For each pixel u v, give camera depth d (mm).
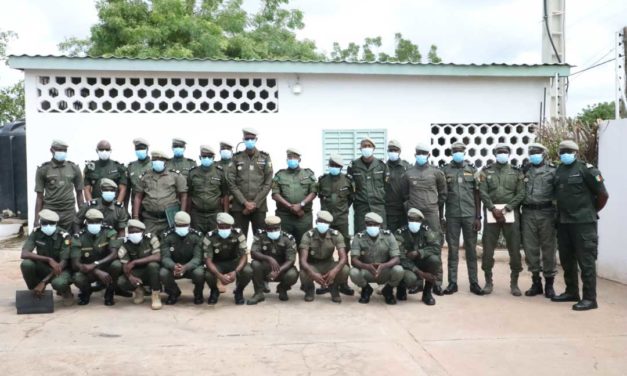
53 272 5926
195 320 5602
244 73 9203
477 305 6180
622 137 6988
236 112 9297
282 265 6320
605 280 7312
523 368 4297
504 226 6582
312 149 9484
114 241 6227
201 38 17109
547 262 6480
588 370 4258
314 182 6863
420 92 9695
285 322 5531
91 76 8875
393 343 4875
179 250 6211
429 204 6562
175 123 9164
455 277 6789
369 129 9594
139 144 7008
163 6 16922
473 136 9969
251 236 9320
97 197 7062
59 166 6879
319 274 6258
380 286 6895
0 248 9781
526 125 10000
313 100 9461
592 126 7727
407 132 9695
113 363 4379
